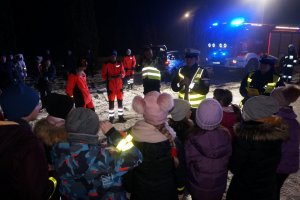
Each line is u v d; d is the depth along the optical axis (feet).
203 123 8.32
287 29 49.93
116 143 7.19
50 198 6.45
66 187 6.86
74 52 67.46
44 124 7.54
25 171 5.22
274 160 7.87
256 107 7.93
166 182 7.95
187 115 10.44
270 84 15.19
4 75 32.35
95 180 6.80
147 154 7.72
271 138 7.57
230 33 45.62
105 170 6.72
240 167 8.09
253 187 7.95
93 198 6.88
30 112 6.87
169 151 7.89
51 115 7.99
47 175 5.58
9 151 5.24
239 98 33.01
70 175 6.64
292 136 9.43
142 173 7.93
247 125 7.95
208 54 48.39
